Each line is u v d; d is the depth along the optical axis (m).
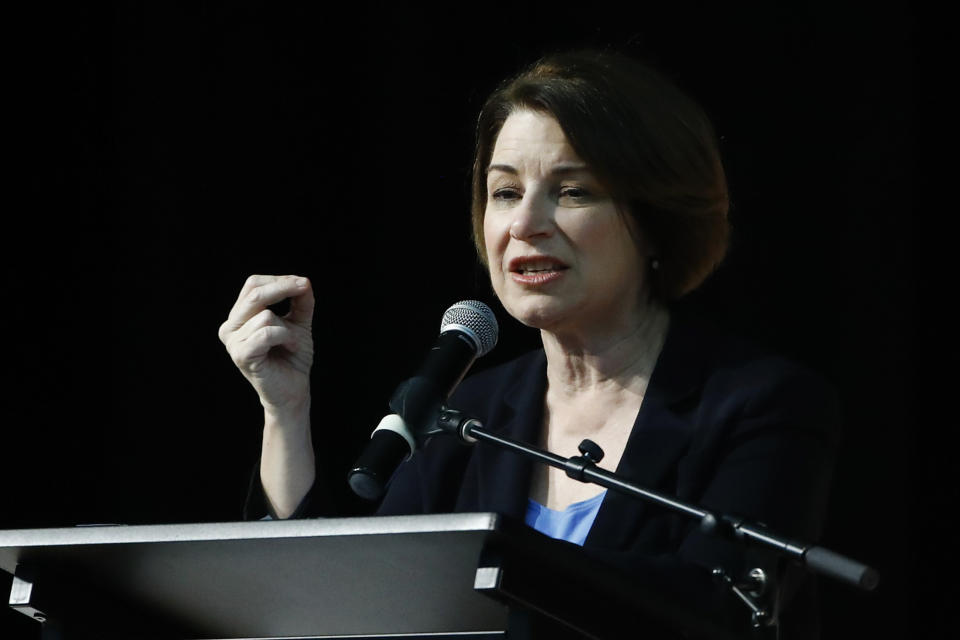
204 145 17.44
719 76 15.88
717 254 9.19
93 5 17.47
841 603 15.39
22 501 16.88
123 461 17.14
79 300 17.30
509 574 5.68
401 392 7.54
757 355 8.51
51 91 17.36
